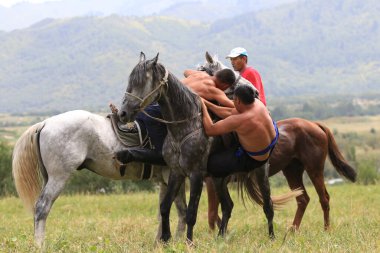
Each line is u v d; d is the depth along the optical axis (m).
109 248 8.65
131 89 8.41
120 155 9.16
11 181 23.30
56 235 10.63
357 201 17.20
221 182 9.75
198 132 8.76
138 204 17.75
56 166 9.19
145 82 8.41
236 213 14.73
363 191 20.88
